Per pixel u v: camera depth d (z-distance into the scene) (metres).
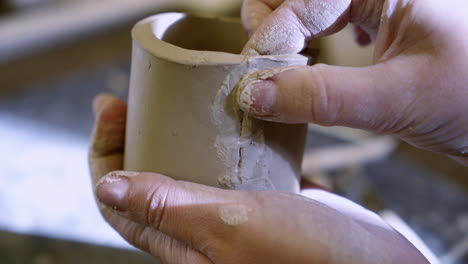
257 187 0.37
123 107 0.43
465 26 0.35
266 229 0.35
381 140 0.70
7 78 0.95
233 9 1.12
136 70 0.37
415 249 0.38
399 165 0.88
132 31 0.37
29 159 0.77
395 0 0.35
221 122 0.35
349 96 0.34
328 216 0.36
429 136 0.37
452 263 0.68
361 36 0.45
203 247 0.36
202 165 0.36
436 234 0.73
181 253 0.38
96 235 0.64
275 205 0.36
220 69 0.34
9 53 0.92
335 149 0.69
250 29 0.40
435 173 0.87
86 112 0.90
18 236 0.63
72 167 0.76
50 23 0.93
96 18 0.99
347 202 0.41
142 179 0.36
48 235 0.63
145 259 0.61
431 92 0.35
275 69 0.35
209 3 1.10
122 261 0.60
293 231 0.35
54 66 1.00
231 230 0.35
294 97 0.34
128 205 0.36
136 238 0.40
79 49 1.03
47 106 0.91
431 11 0.35
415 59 0.35
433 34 0.35
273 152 0.37
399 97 0.35
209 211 0.36
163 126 0.36
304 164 0.66
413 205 0.79
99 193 0.36
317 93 0.34
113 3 1.00
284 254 0.35
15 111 0.89
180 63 0.34
